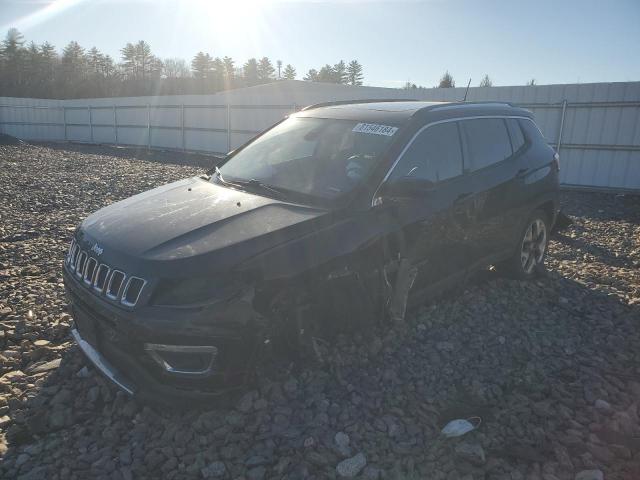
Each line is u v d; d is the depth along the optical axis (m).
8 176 13.89
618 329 4.64
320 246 3.31
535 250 5.79
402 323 4.18
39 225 8.05
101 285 3.13
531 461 2.86
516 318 4.75
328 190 3.73
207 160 22.16
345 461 2.77
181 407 2.98
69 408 3.23
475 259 4.76
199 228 3.22
